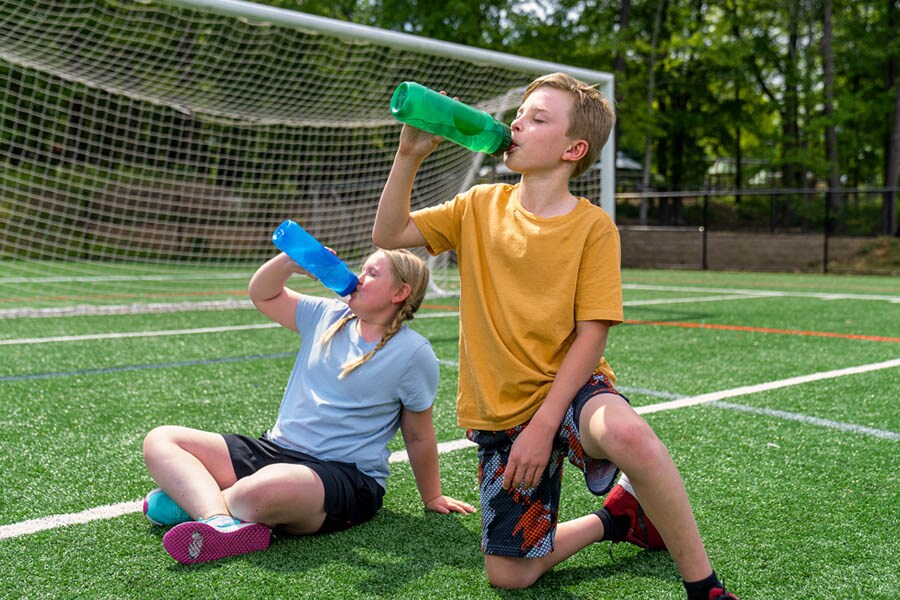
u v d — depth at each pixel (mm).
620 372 4465
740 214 19203
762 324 6695
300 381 2225
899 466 2699
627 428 1489
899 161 22969
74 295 9336
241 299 8938
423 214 1895
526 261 1734
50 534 2043
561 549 1824
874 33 25203
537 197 1790
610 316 1677
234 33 13117
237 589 1713
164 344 5414
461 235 1878
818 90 27062
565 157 1761
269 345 5410
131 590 1707
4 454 2783
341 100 9781
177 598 1668
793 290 11047
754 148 32906
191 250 14469
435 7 21516
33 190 14062
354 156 11414
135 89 9539
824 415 3424
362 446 2133
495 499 1751
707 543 2027
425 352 2166
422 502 2352
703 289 11258
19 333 5941
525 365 1727
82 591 1703
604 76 8039
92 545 1970
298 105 9742
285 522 1974
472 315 1822
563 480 2568
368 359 2119
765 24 27078
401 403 2203
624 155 41094
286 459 2117
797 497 2385
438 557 1922
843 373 4418
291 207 12773
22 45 8539
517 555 1704
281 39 13141
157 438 2049
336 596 1688
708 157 35406
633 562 1919
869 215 17344
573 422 1633
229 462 2094
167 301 8688
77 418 3312
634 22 25344
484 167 9898
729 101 27250
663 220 20688
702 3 27906
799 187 29797
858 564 1899
